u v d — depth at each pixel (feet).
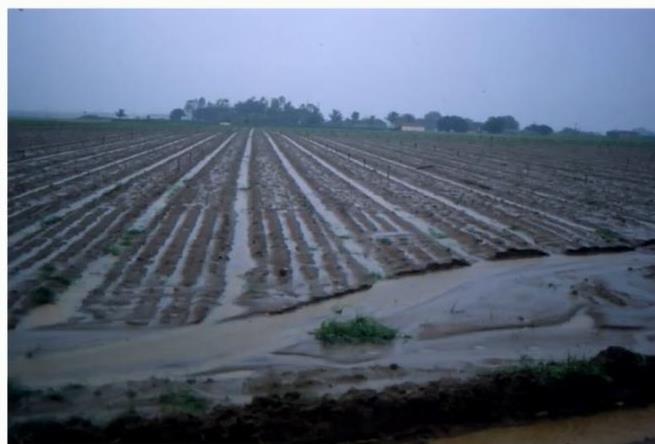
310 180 100.68
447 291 44.37
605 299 43.80
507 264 52.11
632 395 30.71
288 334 35.70
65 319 36.29
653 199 90.58
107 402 27.50
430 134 327.47
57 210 66.39
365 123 461.78
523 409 29.22
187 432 25.57
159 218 63.82
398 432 27.32
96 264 46.75
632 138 303.07
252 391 29.14
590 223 70.13
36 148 134.62
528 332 37.68
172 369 31.09
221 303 39.70
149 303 39.06
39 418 26.05
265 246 53.67
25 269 44.39
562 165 141.28
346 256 51.65
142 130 238.68
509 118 372.58
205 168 110.52
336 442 26.58
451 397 28.48
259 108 444.96
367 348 34.35
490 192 92.53
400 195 86.22
